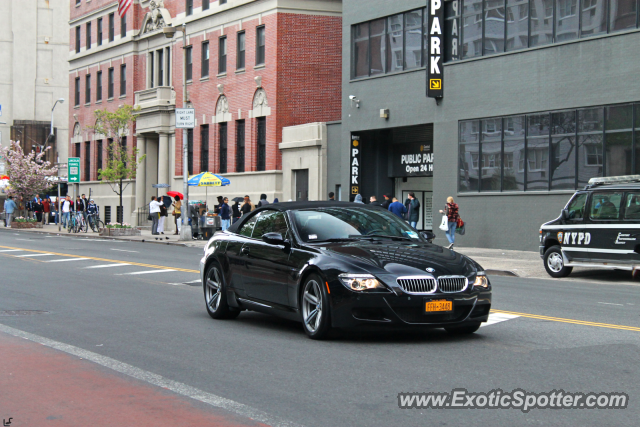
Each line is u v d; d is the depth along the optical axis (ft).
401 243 29.99
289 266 29.71
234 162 131.13
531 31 83.76
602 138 76.89
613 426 17.76
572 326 32.32
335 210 32.17
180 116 108.17
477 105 89.20
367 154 107.24
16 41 265.54
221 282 34.63
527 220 83.87
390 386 21.56
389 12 99.71
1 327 32.65
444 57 93.30
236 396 20.63
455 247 90.22
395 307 26.43
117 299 43.06
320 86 122.52
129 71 165.17
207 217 112.47
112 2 171.42
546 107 81.92
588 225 57.47
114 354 26.73
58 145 269.85
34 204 194.49
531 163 83.71
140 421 18.25
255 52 125.39
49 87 269.44
